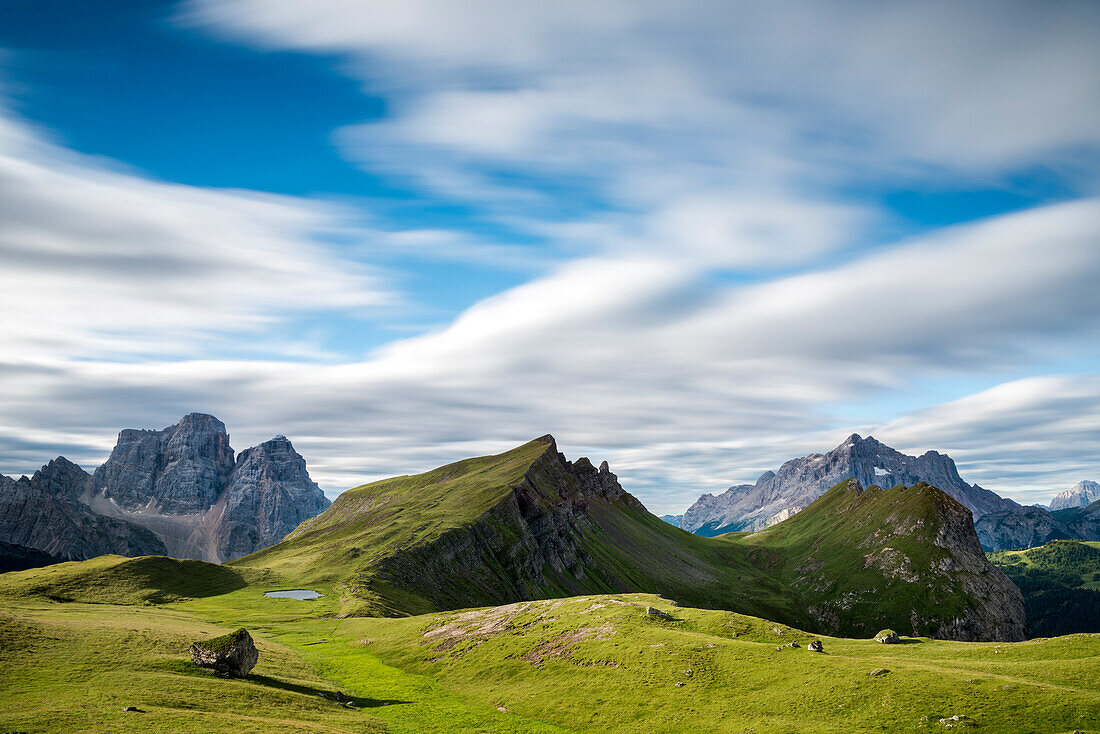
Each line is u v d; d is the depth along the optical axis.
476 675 94.56
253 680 79.44
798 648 83.00
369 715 75.44
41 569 187.62
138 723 56.50
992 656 77.62
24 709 58.12
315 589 189.50
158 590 171.25
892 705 62.62
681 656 83.94
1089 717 54.50
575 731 72.00
